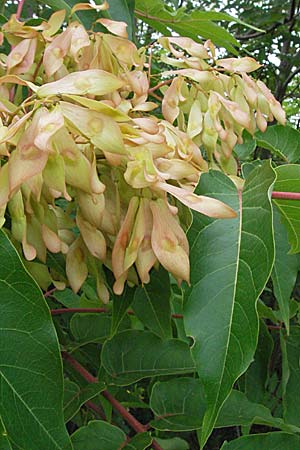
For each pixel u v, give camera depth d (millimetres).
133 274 376
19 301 297
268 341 572
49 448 292
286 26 1524
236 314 323
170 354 494
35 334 297
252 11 1455
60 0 509
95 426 436
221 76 437
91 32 415
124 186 351
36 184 319
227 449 429
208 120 420
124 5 525
